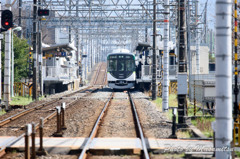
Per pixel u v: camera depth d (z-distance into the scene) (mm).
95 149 31703
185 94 47500
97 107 76562
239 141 32062
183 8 47500
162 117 58906
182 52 47281
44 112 65938
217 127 23891
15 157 30031
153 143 35062
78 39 199250
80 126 48125
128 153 31656
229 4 23344
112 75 137875
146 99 99250
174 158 30281
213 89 58812
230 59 23438
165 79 67562
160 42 122562
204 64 146000
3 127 47562
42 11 83125
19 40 122125
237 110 34281
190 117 49312
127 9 137625
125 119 56094
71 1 135875
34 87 94000
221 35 23312
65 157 30438
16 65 120438
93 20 161375
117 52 140875
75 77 186000
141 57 155375
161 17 149500
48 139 36906
